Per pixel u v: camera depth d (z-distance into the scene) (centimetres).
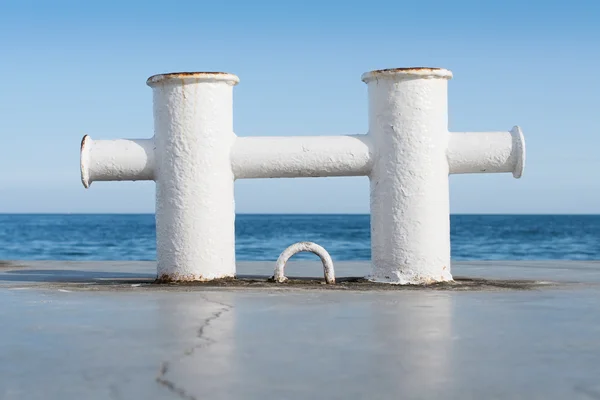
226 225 876
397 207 858
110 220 13162
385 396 333
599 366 391
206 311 599
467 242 4956
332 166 875
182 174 862
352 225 8856
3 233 6800
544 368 387
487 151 867
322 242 4881
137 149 878
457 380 361
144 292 756
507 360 406
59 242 5138
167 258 872
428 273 855
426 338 473
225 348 441
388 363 399
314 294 734
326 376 370
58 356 420
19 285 852
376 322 539
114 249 4272
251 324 530
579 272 1088
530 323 534
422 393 338
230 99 888
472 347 442
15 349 441
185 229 863
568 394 336
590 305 641
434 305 639
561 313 588
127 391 343
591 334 487
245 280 880
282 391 341
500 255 3788
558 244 4694
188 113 861
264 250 3991
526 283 873
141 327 518
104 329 510
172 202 866
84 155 872
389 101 862
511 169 879
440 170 867
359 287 819
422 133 856
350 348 440
